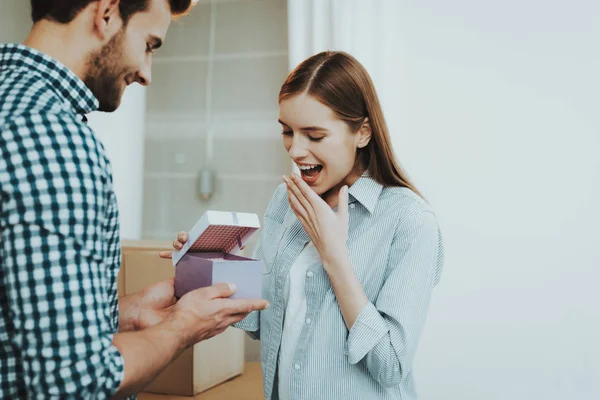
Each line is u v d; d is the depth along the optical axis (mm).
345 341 916
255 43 2701
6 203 543
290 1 2211
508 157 2070
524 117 2061
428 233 917
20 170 540
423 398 2111
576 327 2008
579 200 2012
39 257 534
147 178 2807
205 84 2758
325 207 878
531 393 2037
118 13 669
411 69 2148
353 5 2113
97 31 667
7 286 550
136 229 2561
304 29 2213
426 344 2115
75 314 542
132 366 599
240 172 2705
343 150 943
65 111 613
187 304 693
